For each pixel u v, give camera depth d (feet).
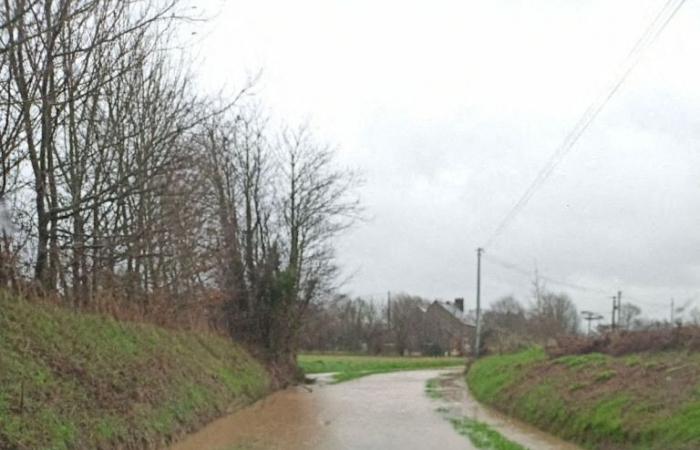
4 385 39.93
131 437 48.21
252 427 66.08
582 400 58.70
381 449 52.31
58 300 61.87
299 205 144.87
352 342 291.99
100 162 60.13
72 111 57.11
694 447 38.83
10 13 37.17
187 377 73.67
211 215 101.14
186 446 53.88
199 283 108.88
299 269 144.05
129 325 74.33
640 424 46.78
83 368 51.26
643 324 95.45
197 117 89.56
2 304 50.34
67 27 47.26
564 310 221.46
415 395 107.34
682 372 54.75
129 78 65.62
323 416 76.28
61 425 40.83
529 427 65.41
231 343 119.85
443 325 312.50
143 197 63.26
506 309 285.43
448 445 54.24
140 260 82.12
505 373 97.76
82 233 60.18
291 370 138.41
